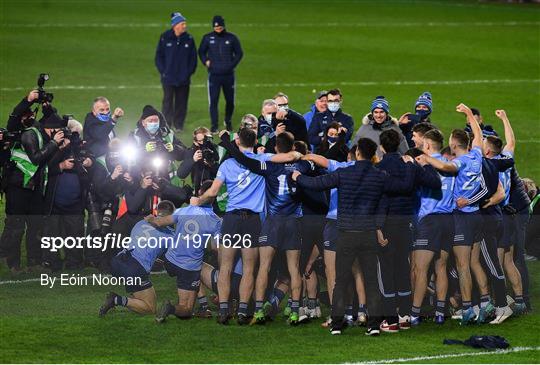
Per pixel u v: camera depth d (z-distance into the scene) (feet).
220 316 138.21
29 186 152.87
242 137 139.85
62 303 144.36
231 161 138.41
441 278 140.15
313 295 142.10
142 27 387.75
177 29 239.09
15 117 153.48
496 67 330.95
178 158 161.38
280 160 138.10
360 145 135.33
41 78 154.92
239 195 138.00
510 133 152.25
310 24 410.52
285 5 463.01
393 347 130.93
